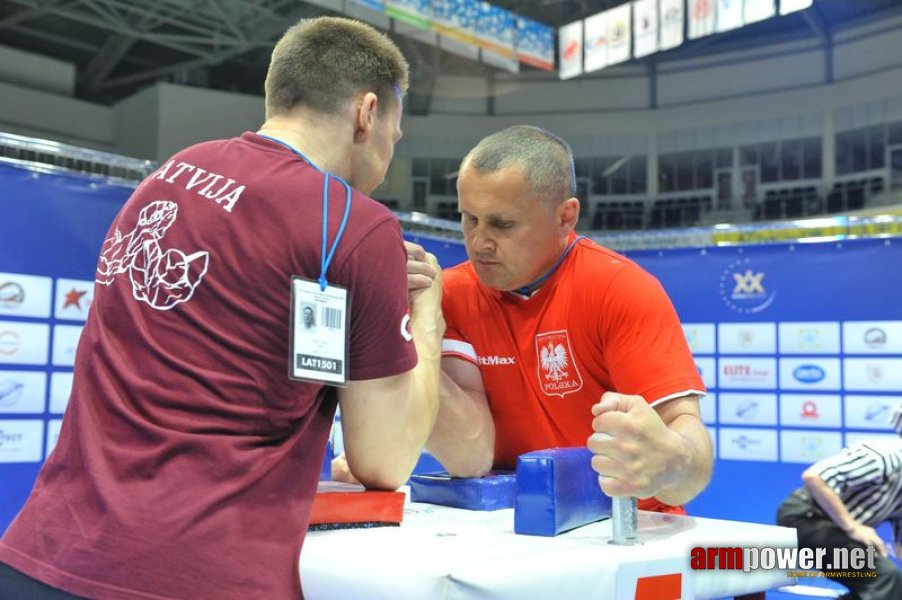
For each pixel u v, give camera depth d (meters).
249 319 0.84
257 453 0.82
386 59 1.06
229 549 0.77
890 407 3.79
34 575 0.79
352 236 0.88
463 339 1.37
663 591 0.81
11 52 11.29
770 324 4.05
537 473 0.88
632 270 1.25
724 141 14.37
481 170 1.21
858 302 3.87
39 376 2.88
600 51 7.01
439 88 14.93
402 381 0.94
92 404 0.87
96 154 3.06
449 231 4.25
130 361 0.86
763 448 4.05
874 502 2.63
